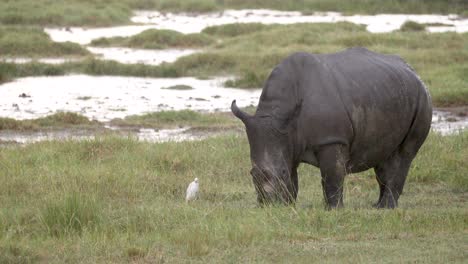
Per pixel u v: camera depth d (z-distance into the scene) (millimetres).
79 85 74000
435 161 40969
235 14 135125
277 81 29656
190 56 84062
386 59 33500
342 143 29719
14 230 27469
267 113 29016
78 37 107250
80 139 46188
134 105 64688
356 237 26344
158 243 25859
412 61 80812
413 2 139750
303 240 26078
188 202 33031
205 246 25000
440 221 28312
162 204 32562
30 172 37531
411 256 24219
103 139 44594
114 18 121188
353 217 28594
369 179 39312
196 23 123188
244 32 107438
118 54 93750
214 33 108812
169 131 54188
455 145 44500
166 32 101062
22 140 50156
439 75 72500
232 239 25859
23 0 125438
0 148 44094
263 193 28656
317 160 30125
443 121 57312
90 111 61656
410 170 39312
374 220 28391
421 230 27094
